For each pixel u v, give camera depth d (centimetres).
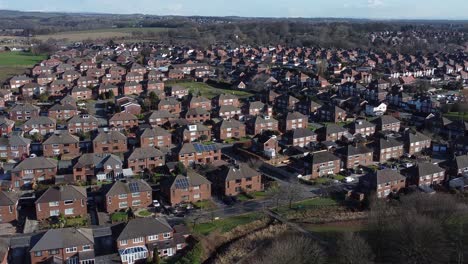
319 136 17700
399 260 9450
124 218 11212
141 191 11831
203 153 15025
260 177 13150
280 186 13012
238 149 16362
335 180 13975
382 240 10094
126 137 16400
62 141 15600
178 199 12094
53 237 9294
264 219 11400
